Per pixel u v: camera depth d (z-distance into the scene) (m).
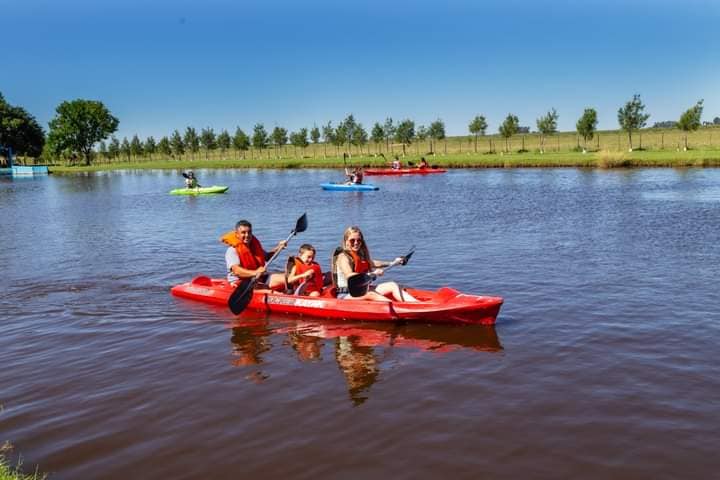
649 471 4.88
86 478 4.99
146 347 8.25
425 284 11.50
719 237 15.38
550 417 5.85
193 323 9.34
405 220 20.78
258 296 9.98
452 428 5.68
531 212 21.77
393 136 87.44
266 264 10.30
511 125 79.50
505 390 6.50
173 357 7.83
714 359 7.21
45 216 26.03
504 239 16.12
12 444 5.58
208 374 7.21
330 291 9.94
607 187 30.62
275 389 6.71
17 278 12.88
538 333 8.37
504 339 8.17
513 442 5.39
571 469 4.94
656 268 12.07
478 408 6.08
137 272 13.29
